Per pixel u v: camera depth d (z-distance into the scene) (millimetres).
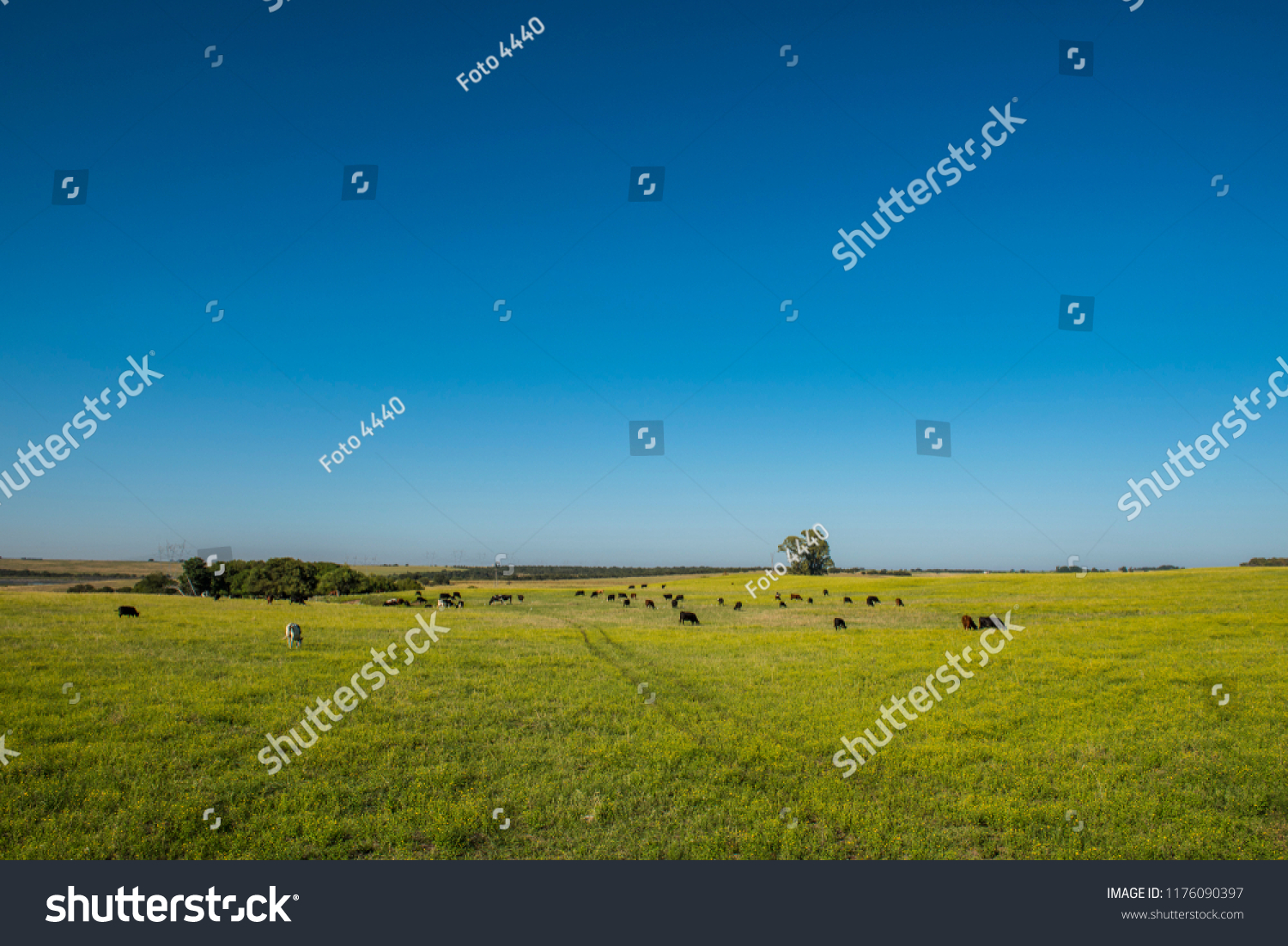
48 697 15398
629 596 69562
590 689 18141
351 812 10359
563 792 11172
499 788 11336
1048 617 35312
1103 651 22891
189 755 12164
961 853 9578
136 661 19516
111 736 12945
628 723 14984
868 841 9789
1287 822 10398
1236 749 12953
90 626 25750
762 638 29078
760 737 13953
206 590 69000
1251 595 39938
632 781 11672
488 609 50750
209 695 15961
